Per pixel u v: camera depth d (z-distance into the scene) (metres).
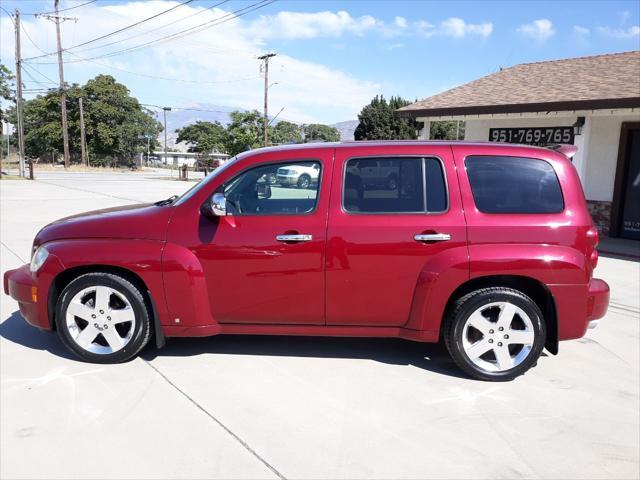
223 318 4.17
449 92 14.67
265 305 4.11
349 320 4.14
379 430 3.35
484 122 14.06
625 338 5.27
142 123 66.88
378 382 4.05
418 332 4.07
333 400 3.73
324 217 4.03
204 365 4.26
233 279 4.07
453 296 4.12
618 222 12.02
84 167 55.25
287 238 3.99
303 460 3.01
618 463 3.08
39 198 18.38
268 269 4.04
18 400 3.61
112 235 4.14
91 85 63.09
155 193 21.70
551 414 3.63
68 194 20.39
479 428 3.42
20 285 4.24
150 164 84.75
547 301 4.12
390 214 4.03
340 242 4.00
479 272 3.94
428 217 4.01
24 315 4.34
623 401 3.86
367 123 42.28
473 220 3.99
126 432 3.24
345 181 4.09
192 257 4.05
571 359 4.66
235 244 4.03
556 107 10.92
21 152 33.88
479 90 14.06
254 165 4.16
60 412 3.46
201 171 57.81
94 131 64.00
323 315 4.13
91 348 4.20
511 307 4.02
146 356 4.41
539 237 3.97
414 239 3.97
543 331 4.08
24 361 4.25
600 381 4.20
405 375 4.18
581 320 4.05
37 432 3.22
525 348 4.09
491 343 4.07
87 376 4.00
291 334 4.22
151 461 2.96
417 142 4.23
